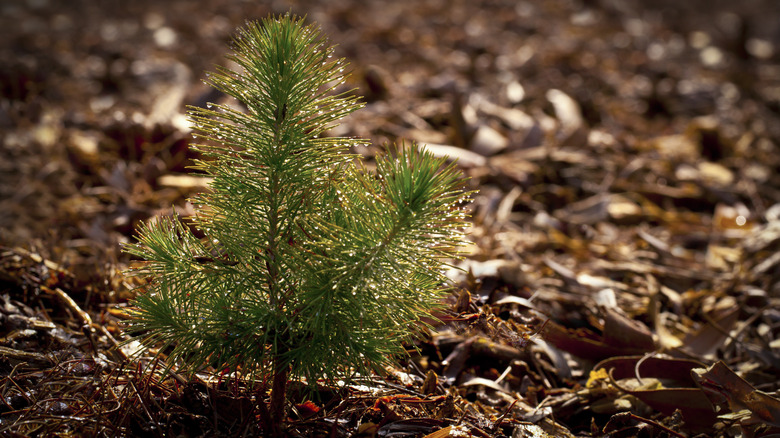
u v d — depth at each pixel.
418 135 1.50
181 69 2.03
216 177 0.71
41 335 0.83
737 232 1.27
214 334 0.71
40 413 0.74
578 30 2.84
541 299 0.96
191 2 2.82
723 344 0.95
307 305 0.69
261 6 2.73
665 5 3.56
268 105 0.69
